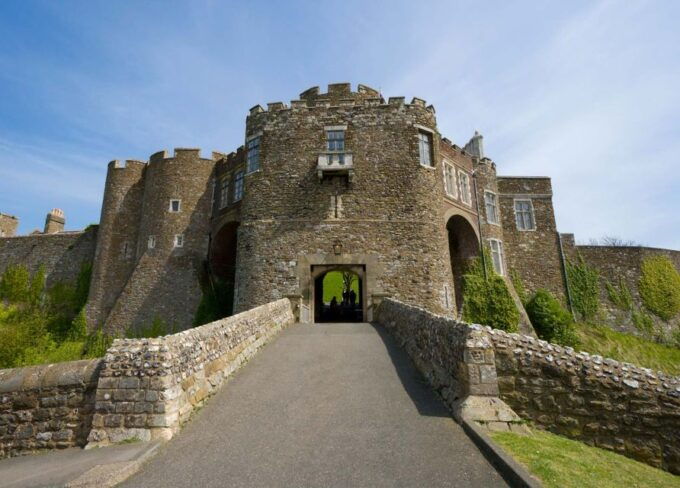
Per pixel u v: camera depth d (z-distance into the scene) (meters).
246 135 19.86
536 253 25.58
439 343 7.38
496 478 4.23
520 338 6.51
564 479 4.22
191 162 24.72
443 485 4.09
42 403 5.83
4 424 5.80
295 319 15.45
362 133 18.47
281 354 9.74
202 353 6.88
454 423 5.68
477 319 20.62
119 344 5.91
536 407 6.16
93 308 24.56
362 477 4.27
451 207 20.45
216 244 23.17
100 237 26.20
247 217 18.19
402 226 17.34
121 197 26.56
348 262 16.89
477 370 5.94
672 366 23.88
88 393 5.81
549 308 22.69
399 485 4.10
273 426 5.68
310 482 4.18
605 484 4.41
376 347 10.28
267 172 18.31
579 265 26.14
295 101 18.98
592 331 24.64
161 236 23.41
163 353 5.73
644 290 26.50
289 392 7.07
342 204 17.58
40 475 4.48
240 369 8.48
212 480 4.28
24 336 22.69
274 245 17.30
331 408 6.31
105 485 4.13
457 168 22.20
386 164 18.08
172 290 22.25
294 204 17.73
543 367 6.29
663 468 5.61
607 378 6.12
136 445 5.15
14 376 6.02
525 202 26.55
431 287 16.73
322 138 18.47
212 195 24.50
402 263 16.91
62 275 28.81
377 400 6.62
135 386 5.59
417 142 18.45
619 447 5.83
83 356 21.45
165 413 5.43
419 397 6.75
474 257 22.20
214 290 22.53
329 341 11.12
